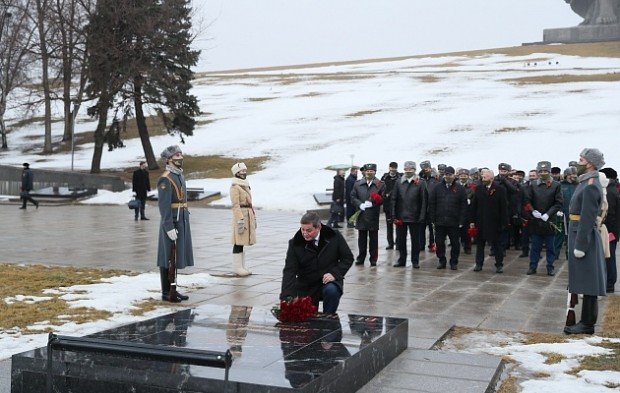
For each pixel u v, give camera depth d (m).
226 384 4.82
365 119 50.94
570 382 6.49
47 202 33.81
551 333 8.72
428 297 11.20
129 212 29.19
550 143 38.53
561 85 58.34
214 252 16.47
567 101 50.94
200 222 24.73
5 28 50.25
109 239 18.86
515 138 40.53
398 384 6.19
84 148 54.03
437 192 14.70
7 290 10.70
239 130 52.12
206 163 42.41
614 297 11.50
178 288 11.44
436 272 14.26
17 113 71.12
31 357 5.45
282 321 7.02
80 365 5.32
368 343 6.27
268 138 48.00
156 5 41.59
